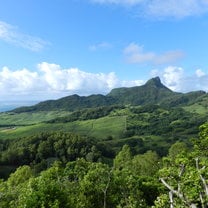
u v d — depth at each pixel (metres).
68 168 65.81
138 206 53.38
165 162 23.72
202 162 21.00
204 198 18.89
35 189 33.53
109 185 53.78
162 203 20.42
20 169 92.88
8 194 41.03
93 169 59.91
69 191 51.75
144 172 101.00
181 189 19.09
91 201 52.22
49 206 32.03
